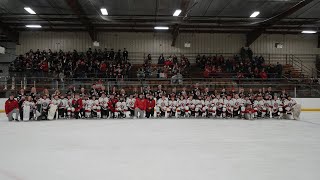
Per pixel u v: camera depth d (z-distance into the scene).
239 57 31.25
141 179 5.74
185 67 28.86
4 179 5.79
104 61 28.30
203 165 6.78
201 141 9.89
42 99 17.77
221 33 31.73
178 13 22.98
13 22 28.44
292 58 31.84
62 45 31.16
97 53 29.50
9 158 7.46
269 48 32.06
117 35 31.42
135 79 27.11
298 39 32.28
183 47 31.66
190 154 7.90
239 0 22.59
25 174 6.10
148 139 10.27
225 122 16.20
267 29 30.81
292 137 10.83
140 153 8.00
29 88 24.53
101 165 6.76
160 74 27.61
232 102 18.55
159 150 8.40
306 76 31.77
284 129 13.16
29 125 14.73
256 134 11.55
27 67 27.08
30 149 8.55
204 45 31.75
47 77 26.34
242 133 11.81
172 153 8.02
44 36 31.06
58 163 6.96
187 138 10.52
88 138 10.47
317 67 32.03
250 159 7.38
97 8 24.45
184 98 19.14
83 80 26.36
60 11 25.69
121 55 30.91
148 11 25.44
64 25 29.33
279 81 27.70
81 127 13.78
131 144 9.32
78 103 18.31
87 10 24.97
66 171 6.30
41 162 7.05
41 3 23.50
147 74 27.53
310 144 9.44
